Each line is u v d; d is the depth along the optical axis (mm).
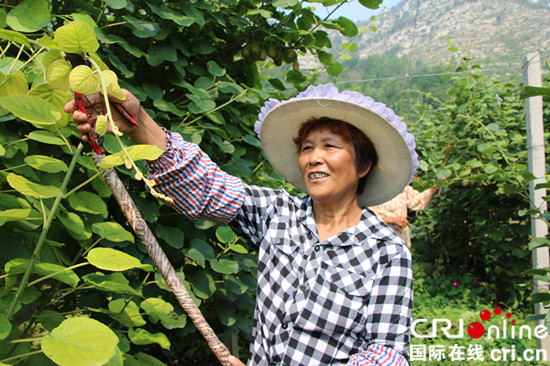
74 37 999
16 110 1005
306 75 3133
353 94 1391
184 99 2260
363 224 1434
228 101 2354
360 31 2799
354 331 1347
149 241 1213
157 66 2143
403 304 1333
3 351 1110
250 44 2477
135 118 1262
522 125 5094
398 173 1512
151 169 1402
